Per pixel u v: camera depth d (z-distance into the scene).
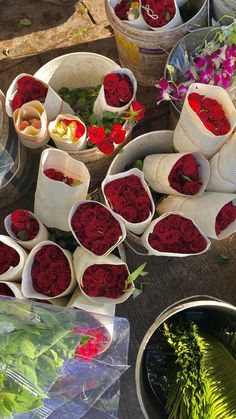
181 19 1.65
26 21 2.02
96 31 2.01
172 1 1.58
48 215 1.53
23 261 1.43
